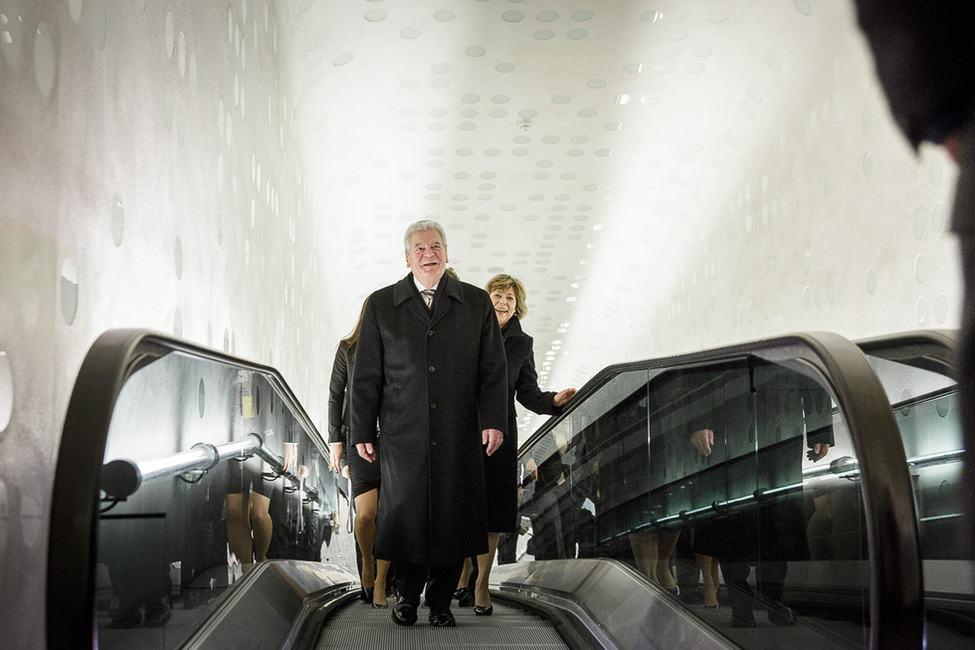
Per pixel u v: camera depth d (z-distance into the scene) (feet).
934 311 16.25
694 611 11.07
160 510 6.81
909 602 6.20
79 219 8.12
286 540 14.23
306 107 29.55
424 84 29.37
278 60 23.66
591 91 29.96
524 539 19.81
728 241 33.27
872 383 6.82
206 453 8.16
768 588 9.23
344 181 36.70
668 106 30.66
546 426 18.22
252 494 11.08
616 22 25.79
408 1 24.58
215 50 15.08
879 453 6.41
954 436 7.70
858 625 7.63
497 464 15.87
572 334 61.31
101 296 8.73
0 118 6.37
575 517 16.16
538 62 28.17
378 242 43.75
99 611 5.47
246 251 18.43
